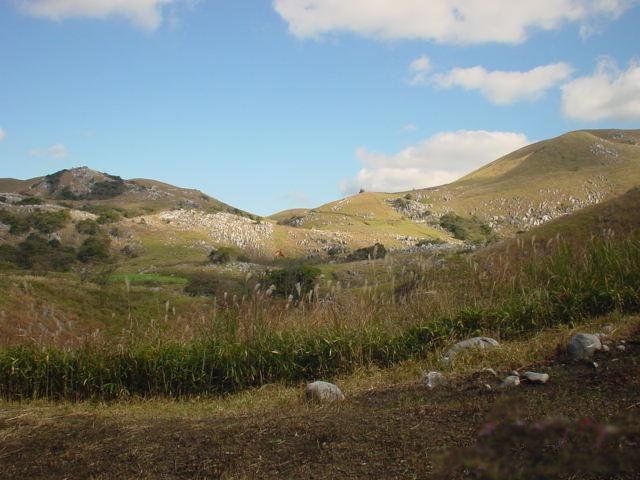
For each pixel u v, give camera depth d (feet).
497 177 610.24
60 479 13.47
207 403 20.72
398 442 12.53
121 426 16.84
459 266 28.89
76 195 536.42
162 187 597.52
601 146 599.98
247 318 25.35
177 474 12.96
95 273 137.69
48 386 23.66
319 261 235.61
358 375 21.39
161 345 24.12
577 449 10.50
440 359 20.36
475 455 11.02
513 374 16.44
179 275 177.47
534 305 23.43
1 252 226.38
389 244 358.84
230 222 347.56
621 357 15.80
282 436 14.15
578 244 26.96
